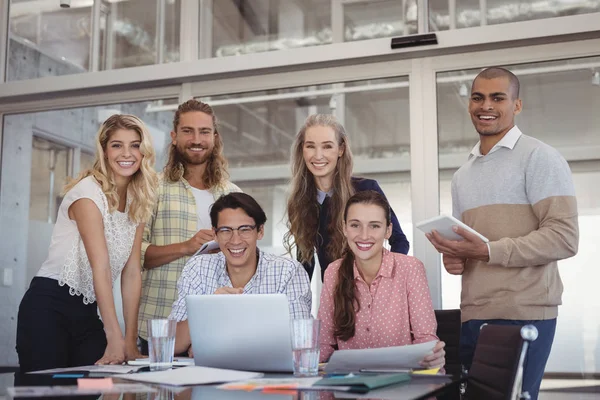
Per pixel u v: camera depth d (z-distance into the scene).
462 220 2.69
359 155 3.98
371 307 2.32
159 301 3.17
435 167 3.80
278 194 4.20
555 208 2.44
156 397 1.32
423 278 2.34
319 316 2.35
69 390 1.44
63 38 4.60
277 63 4.07
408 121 3.90
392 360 1.76
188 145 3.27
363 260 2.35
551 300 2.50
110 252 2.53
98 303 2.43
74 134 4.59
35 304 2.51
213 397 1.31
